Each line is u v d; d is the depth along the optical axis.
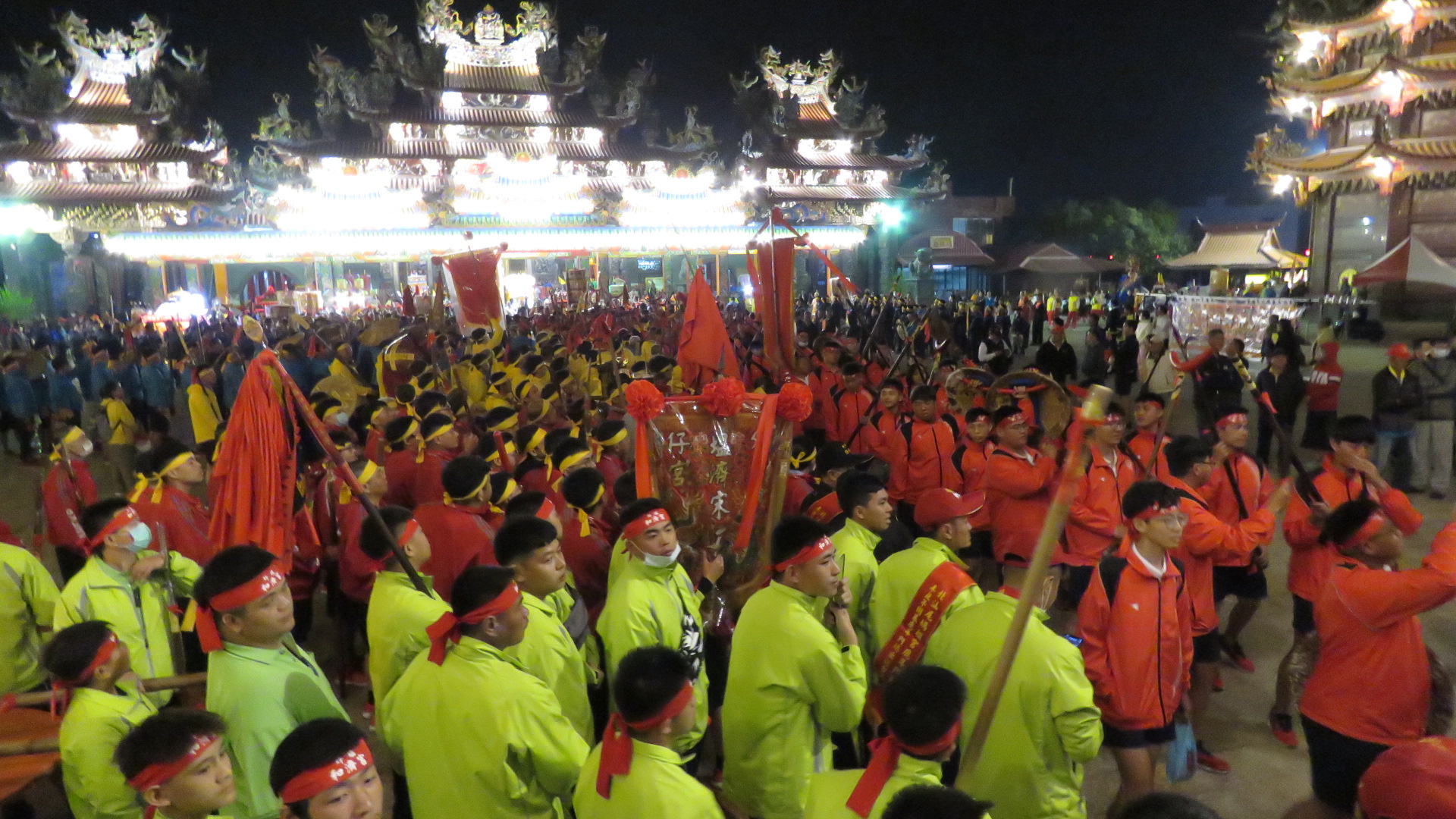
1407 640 3.90
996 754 3.69
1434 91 28.62
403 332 13.87
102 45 46.28
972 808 2.39
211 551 5.96
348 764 2.71
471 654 3.43
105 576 4.69
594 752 3.17
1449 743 2.49
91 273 46.66
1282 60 31.97
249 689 3.50
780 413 4.99
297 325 17.27
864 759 4.84
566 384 11.62
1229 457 6.28
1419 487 11.09
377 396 12.72
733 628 5.02
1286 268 52.94
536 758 3.39
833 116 60.34
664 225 54.38
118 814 3.60
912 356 11.69
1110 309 33.25
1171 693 4.21
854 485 4.89
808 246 6.98
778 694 3.75
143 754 2.93
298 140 48.72
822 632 3.76
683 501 5.03
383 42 51.03
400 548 4.24
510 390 12.23
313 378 14.65
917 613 4.22
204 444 7.84
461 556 5.49
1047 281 67.50
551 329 23.12
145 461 5.89
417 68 51.50
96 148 45.91
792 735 3.78
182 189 46.75
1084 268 62.06
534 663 3.99
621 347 16.22
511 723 3.35
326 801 2.68
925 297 62.19
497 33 53.91
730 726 3.91
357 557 5.79
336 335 18.33
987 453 7.59
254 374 4.38
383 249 49.53
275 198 48.16
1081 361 27.59
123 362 16.48
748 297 50.53
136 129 46.91
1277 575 8.60
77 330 33.12
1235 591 6.40
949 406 9.48
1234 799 4.99
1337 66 30.89
